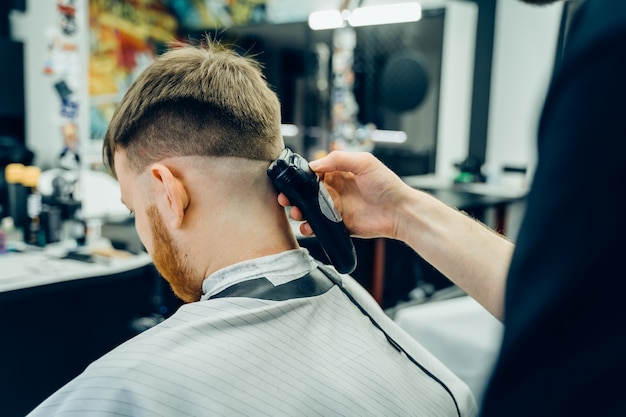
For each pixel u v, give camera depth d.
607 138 0.28
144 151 0.77
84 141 3.18
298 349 0.71
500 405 0.30
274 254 0.78
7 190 2.80
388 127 4.68
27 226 2.69
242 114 0.76
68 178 2.81
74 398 0.64
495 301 0.84
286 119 4.54
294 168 0.78
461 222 0.91
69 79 3.10
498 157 4.50
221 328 0.68
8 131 3.45
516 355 0.30
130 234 2.57
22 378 2.49
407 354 0.85
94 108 4.69
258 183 0.78
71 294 2.62
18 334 2.46
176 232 0.78
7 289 2.00
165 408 0.62
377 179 0.94
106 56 4.84
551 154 0.30
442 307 2.26
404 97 4.61
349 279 0.91
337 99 4.64
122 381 0.63
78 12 3.15
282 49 4.48
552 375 0.29
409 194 0.94
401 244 3.43
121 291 2.78
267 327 0.70
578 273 0.28
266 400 0.65
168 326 0.69
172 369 0.63
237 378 0.65
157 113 0.75
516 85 4.34
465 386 0.89
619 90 0.27
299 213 0.88
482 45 4.50
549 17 4.09
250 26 4.41
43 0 3.22
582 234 0.28
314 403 0.68
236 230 0.77
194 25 5.55
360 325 0.80
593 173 0.28
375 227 0.97
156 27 5.32
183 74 0.76
